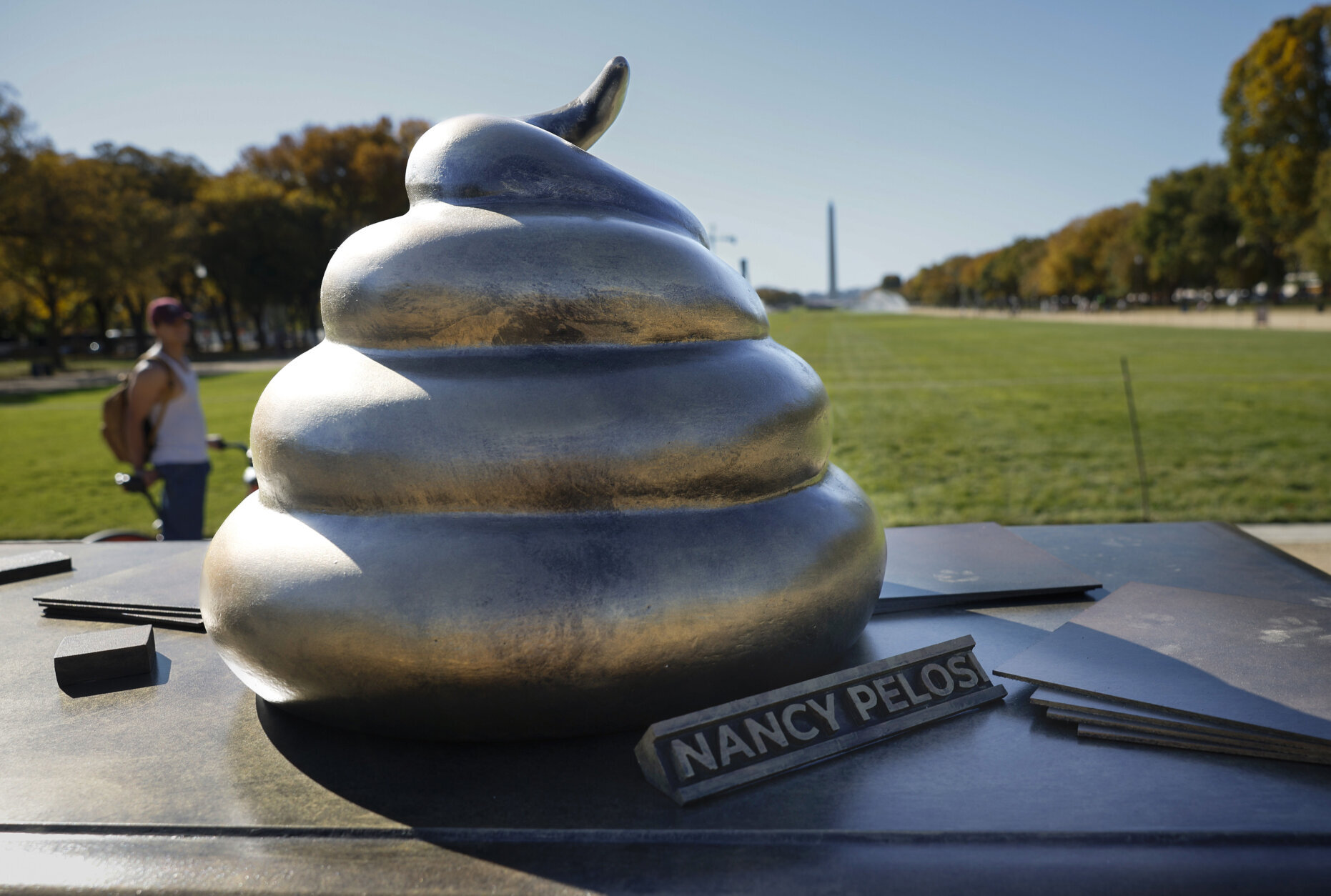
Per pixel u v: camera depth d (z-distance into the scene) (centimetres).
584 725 167
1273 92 5156
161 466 480
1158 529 335
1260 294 8450
